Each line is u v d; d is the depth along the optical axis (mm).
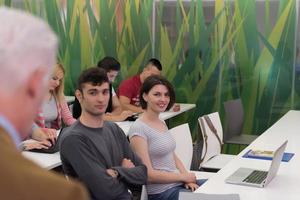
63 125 4145
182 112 5441
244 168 2672
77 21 6207
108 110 4742
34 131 3260
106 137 2561
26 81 806
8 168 736
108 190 2420
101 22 6117
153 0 5883
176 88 5930
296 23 5438
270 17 5504
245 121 5711
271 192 2262
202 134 3643
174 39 5867
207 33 5738
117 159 2602
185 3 5773
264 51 5570
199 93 5852
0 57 782
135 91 5043
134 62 6043
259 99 5648
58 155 3072
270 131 3941
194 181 2920
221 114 5781
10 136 786
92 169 2389
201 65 5805
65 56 6270
